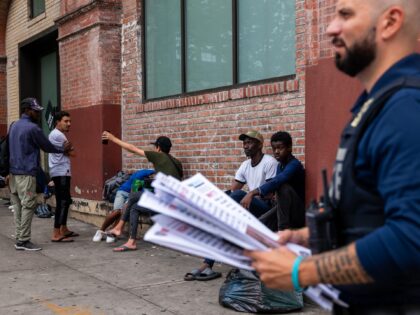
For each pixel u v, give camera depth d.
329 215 1.47
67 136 9.15
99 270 5.58
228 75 6.21
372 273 1.25
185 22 6.86
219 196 1.69
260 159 5.18
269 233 1.60
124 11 8.00
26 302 4.48
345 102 4.34
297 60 5.13
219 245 1.48
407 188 1.23
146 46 7.66
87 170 8.52
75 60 8.80
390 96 1.36
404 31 1.42
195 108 6.54
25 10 11.28
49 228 8.23
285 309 4.05
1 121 12.72
